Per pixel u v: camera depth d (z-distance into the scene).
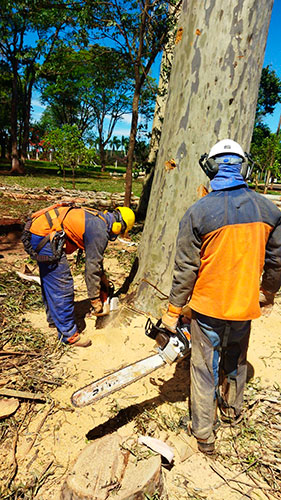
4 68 25.19
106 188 17.42
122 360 3.16
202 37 3.08
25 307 4.04
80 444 2.29
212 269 1.99
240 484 2.09
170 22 7.12
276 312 4.42
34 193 12.72
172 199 3.53
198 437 2.23
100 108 36.91
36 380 2.83
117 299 3.62
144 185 10.28
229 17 2.93
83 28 7.60
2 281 4.57
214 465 2.21
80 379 2.89
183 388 2.88
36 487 1.97
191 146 3.33
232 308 2.00
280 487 2.08
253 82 3.10
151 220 3.80
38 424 2.42
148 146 10.00
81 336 3.50
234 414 2.50
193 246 2.01
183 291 2.09
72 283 3.24
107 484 1.73
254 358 3.38
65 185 16.86
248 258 1.96
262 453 2.31
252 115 3.21
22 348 3.26
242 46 2.97
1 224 7.30
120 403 2.66
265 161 23.83
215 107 3.15
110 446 1.97
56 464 2.13
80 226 3.02
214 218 1.93
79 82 29.56
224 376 2.44
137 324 3.70
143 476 1.78
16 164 24.11
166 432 2.42
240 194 1.98
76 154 15.25
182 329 2.32
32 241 3.10
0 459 2.14
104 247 3.08
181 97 3.35
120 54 8.26
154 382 2.94
